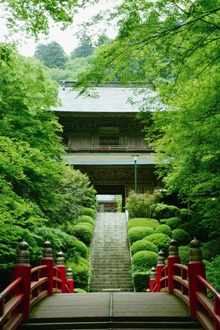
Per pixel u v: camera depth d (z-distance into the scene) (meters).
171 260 8.44
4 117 11.27
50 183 14.22
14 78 11.55
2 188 9.54
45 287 8.27
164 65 7.73
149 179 27.47
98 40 6.82
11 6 6.69
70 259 16.41
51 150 13.39
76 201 18.52
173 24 6.61
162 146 12.26
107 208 44.88
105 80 7.80
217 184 11.04
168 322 6.04
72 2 6.39
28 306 6.17
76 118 28.72
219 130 8.71
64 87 35.12
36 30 7.09
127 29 6.54
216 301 4.95
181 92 8.70
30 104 12.13
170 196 26.12
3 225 9.02
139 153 28.94
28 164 10.86
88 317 6.16
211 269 10.76
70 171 20.36
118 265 18.61
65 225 16.33
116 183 27.64
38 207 12.26
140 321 6.14
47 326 5.95
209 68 8.09
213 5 6.25
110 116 28.44
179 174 11.70
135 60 7.43
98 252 19.77
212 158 9.95
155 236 18.77
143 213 22.78
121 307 6.91
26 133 11.98
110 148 29.30
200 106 8.45
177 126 9.12
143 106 8.99
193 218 20.84
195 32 6.78
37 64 12.35
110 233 22.02
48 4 6.46
